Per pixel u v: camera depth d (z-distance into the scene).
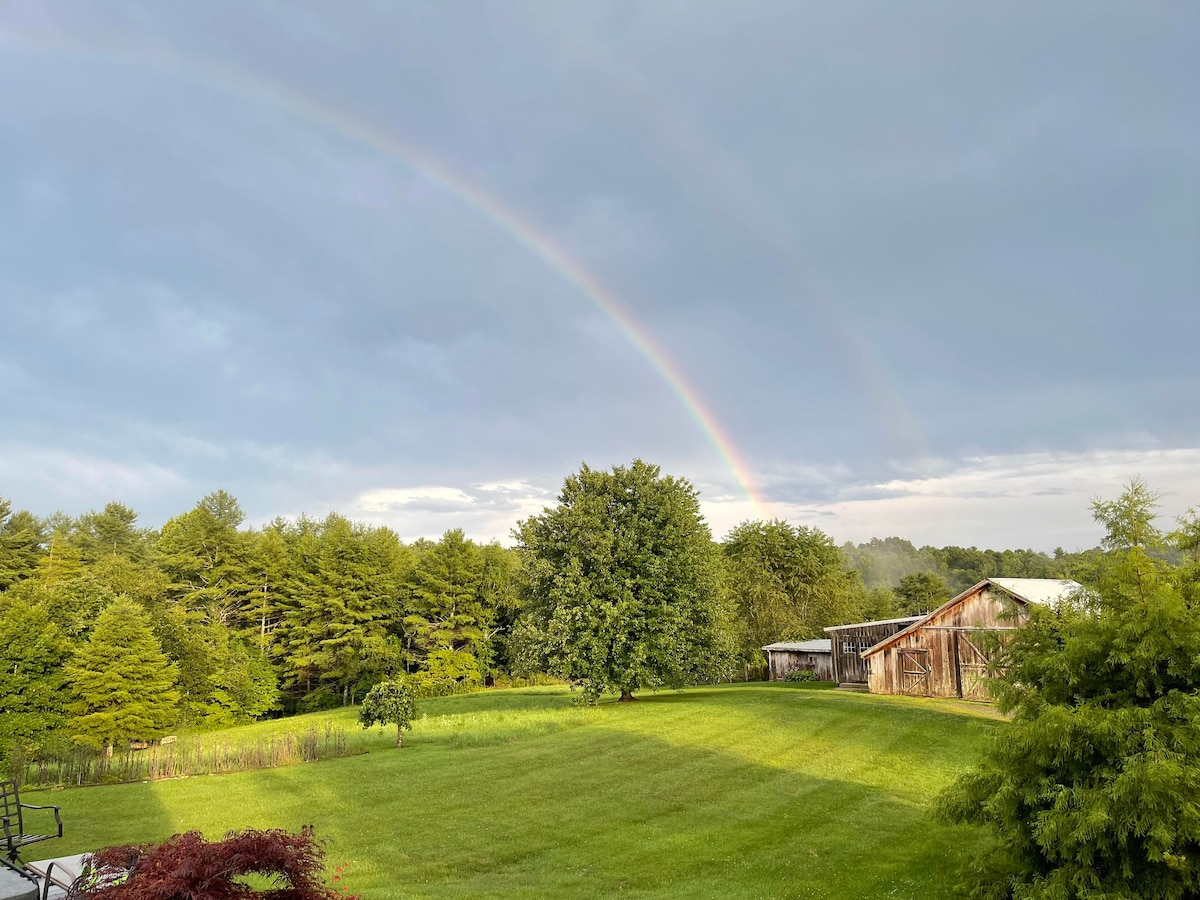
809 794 18.20
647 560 38.84
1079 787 9.03
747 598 66.25
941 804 11.11
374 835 15.91
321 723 44.41
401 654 61.72
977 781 10.55
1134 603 9.89
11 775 22.88
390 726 34.53
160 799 19.75
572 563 39.03
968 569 164.25
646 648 37.78
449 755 25.61
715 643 40.28
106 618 38.00
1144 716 8.85
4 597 43.84
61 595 45.03
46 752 30.00
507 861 14.12
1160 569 10.24
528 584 42.25
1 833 15.08
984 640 11.39
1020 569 158.50
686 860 13.81
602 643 37.62
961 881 11.52
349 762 25.00
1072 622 10.38
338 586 61.84
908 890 11.91
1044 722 9.28
